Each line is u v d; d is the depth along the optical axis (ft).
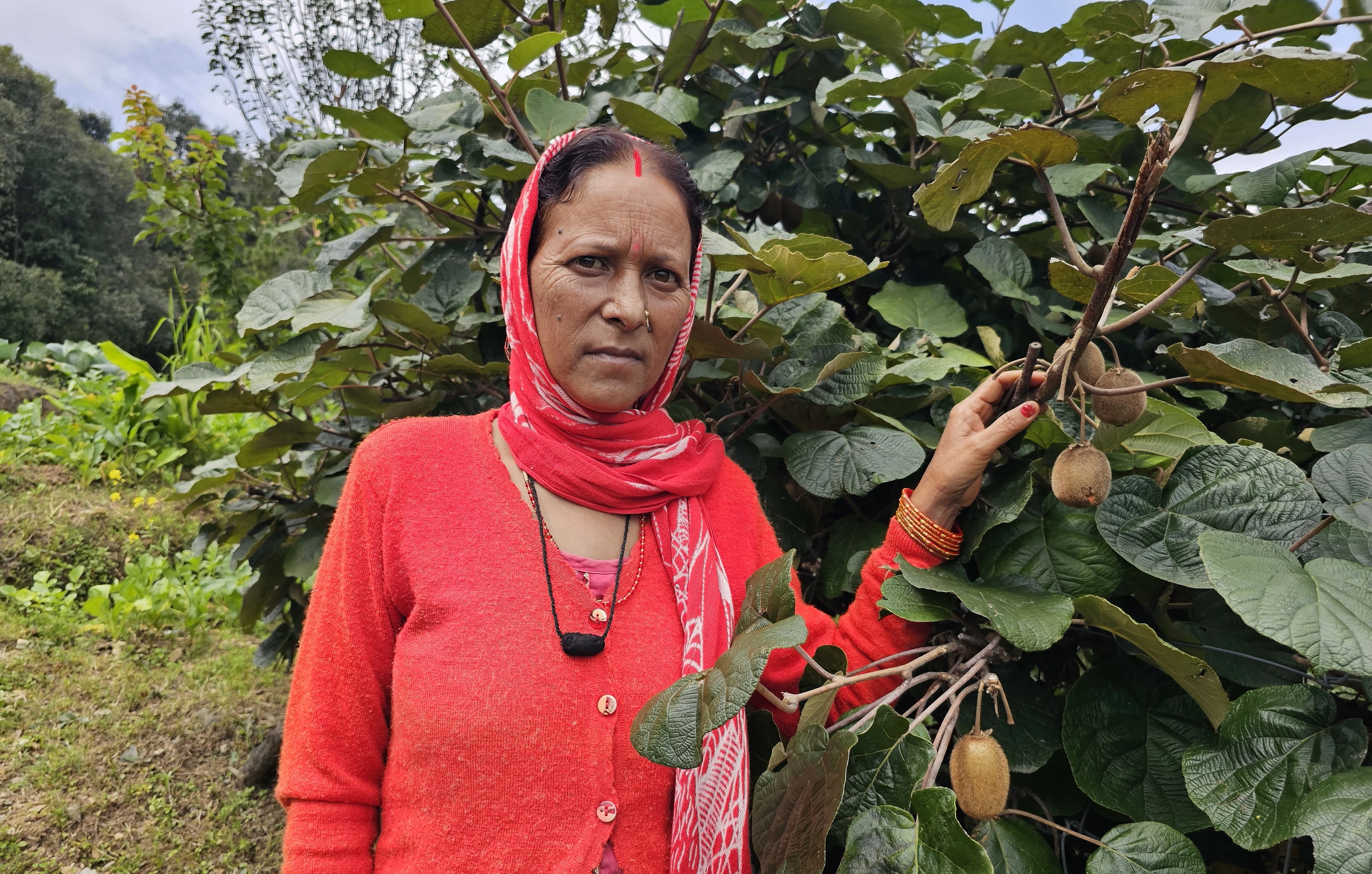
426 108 7.11
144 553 20.44
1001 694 4.08
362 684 4.14
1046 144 4.15
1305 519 4.31
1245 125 6.62
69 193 123.34
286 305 6.78
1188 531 4.48
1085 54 7.00
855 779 4.17
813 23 7.59
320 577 4.33
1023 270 6.60
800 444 5.71
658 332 4.18
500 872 3.80
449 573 4.05
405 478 4.23
